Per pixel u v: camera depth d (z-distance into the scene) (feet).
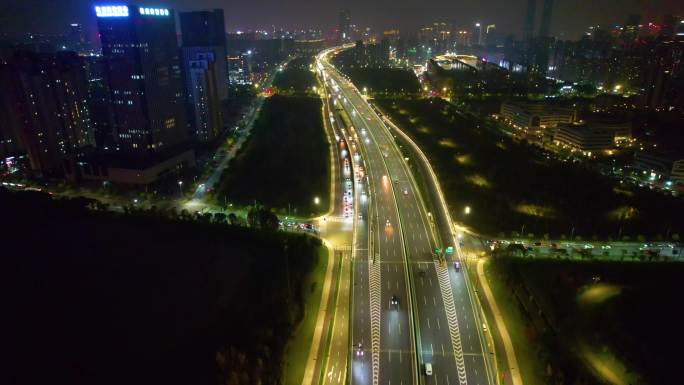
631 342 615.16
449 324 655.76
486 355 599.98
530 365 586.86
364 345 617.21
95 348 635.66
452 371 574.56
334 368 588.91
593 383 561.02
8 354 631.56
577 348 620.08
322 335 648.38
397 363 586.04
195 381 568.41
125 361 610.24
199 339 636.89
